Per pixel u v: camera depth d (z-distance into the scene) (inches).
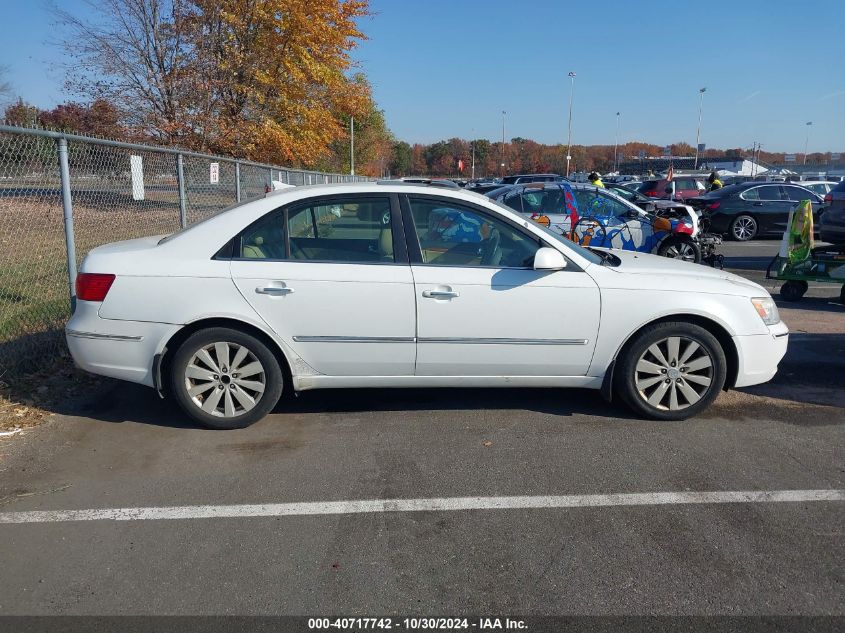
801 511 133.6
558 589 109.1
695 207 666.8
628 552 119.4
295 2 865.5
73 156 296.7
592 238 398.3
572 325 172.1
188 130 795.4
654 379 178.2
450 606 105.0
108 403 193.6
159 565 115.5
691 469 152.5
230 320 168.1
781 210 645.9
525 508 135.0
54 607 104.3
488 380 177.0
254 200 174.1
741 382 180.9
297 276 166.2
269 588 109.3
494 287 168.9
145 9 762.8
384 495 140.5
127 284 165.5
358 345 169.8
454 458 158.2
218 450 162.6
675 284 175.0
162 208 375.6
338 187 175.2
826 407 193.3
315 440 168.7
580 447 164.6
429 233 172.9
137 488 143.0
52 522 129.3
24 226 333.1
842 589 108.7
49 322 247.3
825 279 339.9
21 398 193.9
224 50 847.1
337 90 1012.5
